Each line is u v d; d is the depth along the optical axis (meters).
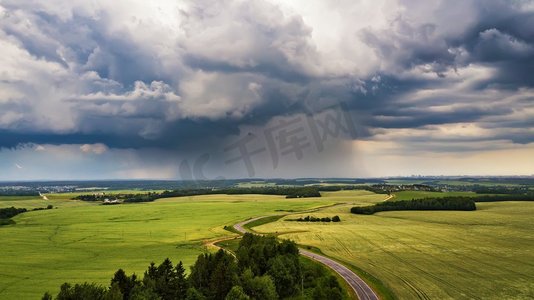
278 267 71.44
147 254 107.62
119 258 103.44
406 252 102.25
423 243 114.19
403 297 66.25
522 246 109.31
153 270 65.44
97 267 93.50
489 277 78.25
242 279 65.31
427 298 65.88
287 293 70.69
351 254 100.44
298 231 139.00
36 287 77.69
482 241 116.94
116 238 136.12
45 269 92.56
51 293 73.94
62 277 84.75
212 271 68.38
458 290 70.12
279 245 83.62
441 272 82.06
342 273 80.94
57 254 110.62
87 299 54.16
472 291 69.56
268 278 64.88
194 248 114.44
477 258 94.81
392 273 81.19
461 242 115.62
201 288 65.31
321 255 99.12
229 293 58.62
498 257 95.81
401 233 132.12
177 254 106.25
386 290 69.62
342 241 118.31
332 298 61.66
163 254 107.00
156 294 58.66
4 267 94.81
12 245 124.81
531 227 144.25
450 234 129.88
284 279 70.50
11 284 79.94
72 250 116.38
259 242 89.88
